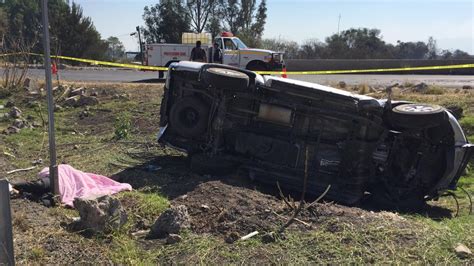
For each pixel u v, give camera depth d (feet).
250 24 195.00
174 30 177.88
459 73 103.09
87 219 15.08
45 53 17.60
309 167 23.29
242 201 18.34
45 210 16.88
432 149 22.77
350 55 159.84
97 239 14.58
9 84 49.34
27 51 52.03
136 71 94.94
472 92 48.29
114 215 15.39
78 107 43.98
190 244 14.66
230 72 23.95
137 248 14.40
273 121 23.63
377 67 107.04
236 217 16.66
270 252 14.16
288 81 23.43
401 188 22.94
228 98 24.00
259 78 24.06
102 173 24.13
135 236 15.38
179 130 24.97
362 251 14.11
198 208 17.83
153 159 27.30
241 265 13.46
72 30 129.29
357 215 17.02
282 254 14.05
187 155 26.30
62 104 44.55
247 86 23.48
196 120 24.68
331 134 22.95
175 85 25.36
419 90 50.88
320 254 14.02
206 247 14.46
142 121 38.04
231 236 15.10
